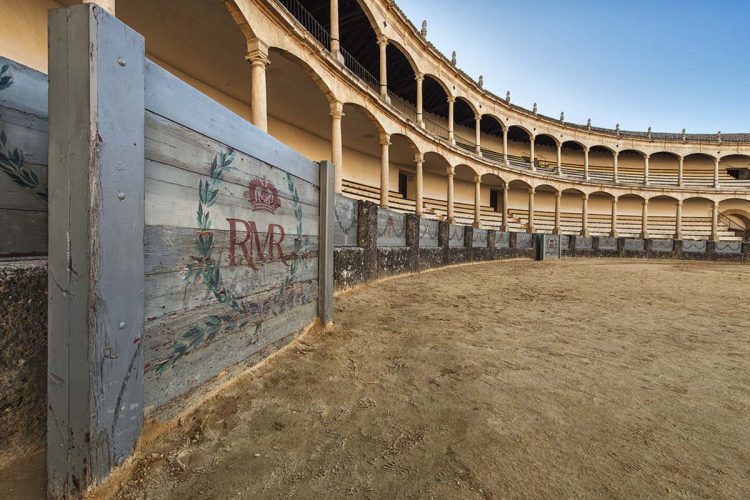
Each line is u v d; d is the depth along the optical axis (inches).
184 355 76.3
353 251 287.7
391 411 89.4
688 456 72.8
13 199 75.5
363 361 124.7
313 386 101.7
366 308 218.1
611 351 144.6
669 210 1492.4
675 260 996.6
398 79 853.8
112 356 55.4
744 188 1366.9
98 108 51.1
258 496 57.6
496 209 1375.5
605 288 348.5
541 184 1211.2
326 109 608.7
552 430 81.8
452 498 58.9
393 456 70.3
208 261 83.7
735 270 601.9
